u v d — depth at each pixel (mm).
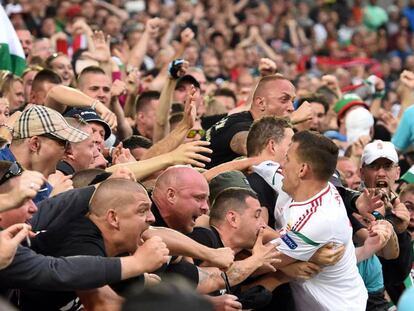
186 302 7102
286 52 36719
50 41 26219
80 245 10984
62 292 11008
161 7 37094
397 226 14844
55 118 12734
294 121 16016
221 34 34594
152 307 7082
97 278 10398
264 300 12727
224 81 29500
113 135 16406
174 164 13062
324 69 36531
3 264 9906
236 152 15359
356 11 44062
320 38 41781
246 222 12625
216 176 13414
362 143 19094
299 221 12703
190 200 12297
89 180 12648
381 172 16047
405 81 22625
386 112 24266
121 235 11031
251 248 12781
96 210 11047
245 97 23969
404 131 20438
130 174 12023
